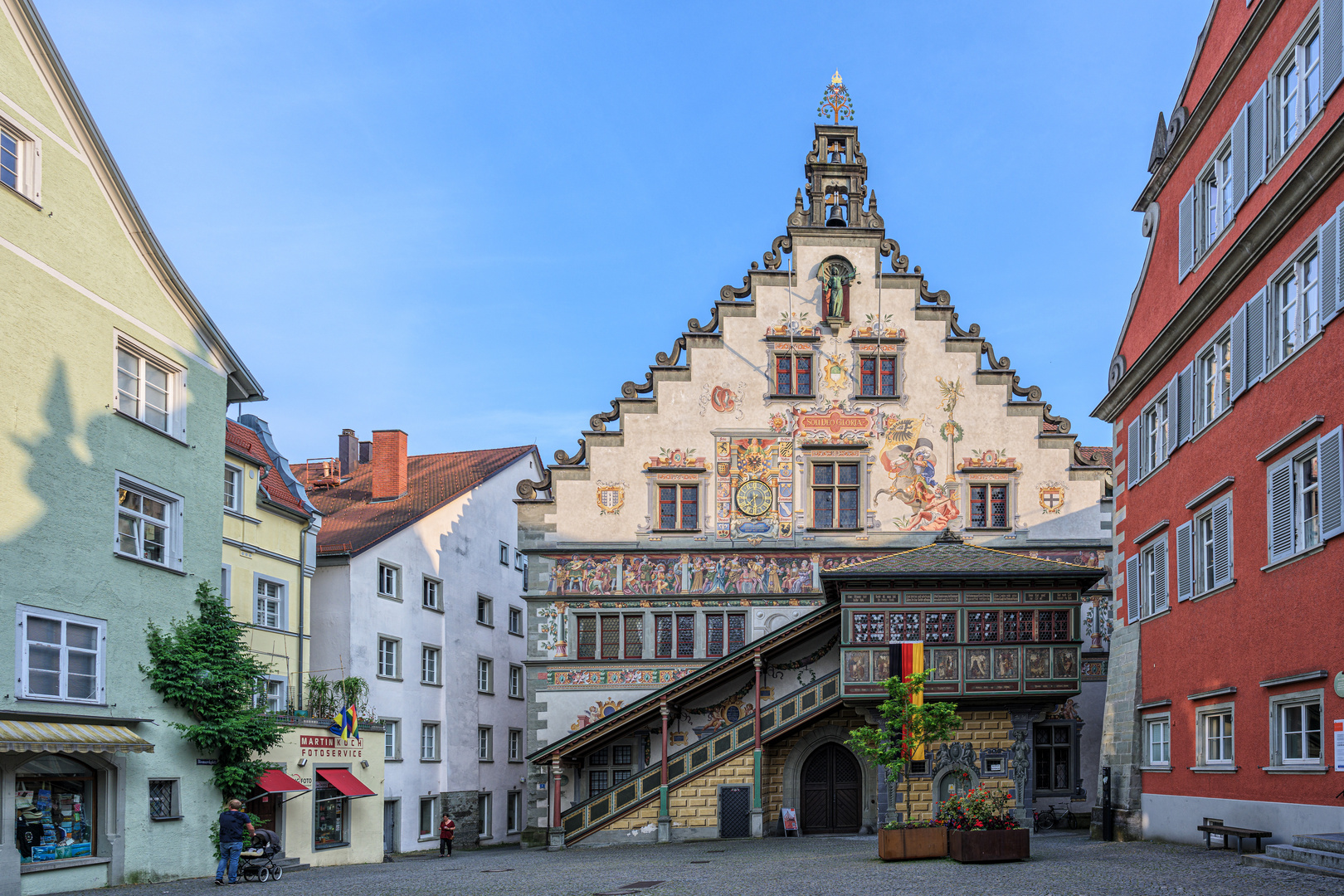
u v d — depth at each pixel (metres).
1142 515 24.98
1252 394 19.05
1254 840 18.42
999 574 29.67
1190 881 14.88
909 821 21.23
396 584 37.84
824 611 31.48
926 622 30.14
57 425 20.05
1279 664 17.78
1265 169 18.50
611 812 30.98
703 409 35.00
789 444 34.84
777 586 34.09
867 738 22.66
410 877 21.45
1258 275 18.86
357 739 30.41
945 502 34.50
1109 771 25.31
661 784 31.05
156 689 22.12
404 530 38.47
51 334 20.03
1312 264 17.12
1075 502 34.41
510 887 18.33
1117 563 26.69
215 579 24.47
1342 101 15.79
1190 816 21.36
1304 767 16.77
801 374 35.25
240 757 23.89
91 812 20.38
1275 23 18.34
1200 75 22.09
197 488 24.06
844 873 18.69
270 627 31.02
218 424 24.95
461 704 41.94
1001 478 34.56
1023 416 34.88
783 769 32.22
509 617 47.19
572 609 34.19
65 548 20.00
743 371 35.19
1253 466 18.95
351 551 34.97
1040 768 32.94
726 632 33.97
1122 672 25.47
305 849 27.48
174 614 23.05
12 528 18.80
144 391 22.75
